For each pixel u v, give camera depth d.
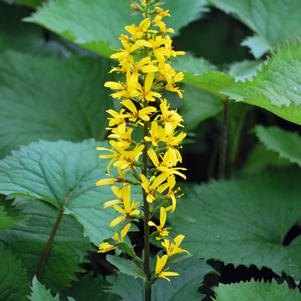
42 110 5.30
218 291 3.18
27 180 3.57
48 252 3.63
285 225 4.38
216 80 4.23
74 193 3.61
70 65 5.54
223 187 4.60
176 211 4.29
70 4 5.23
